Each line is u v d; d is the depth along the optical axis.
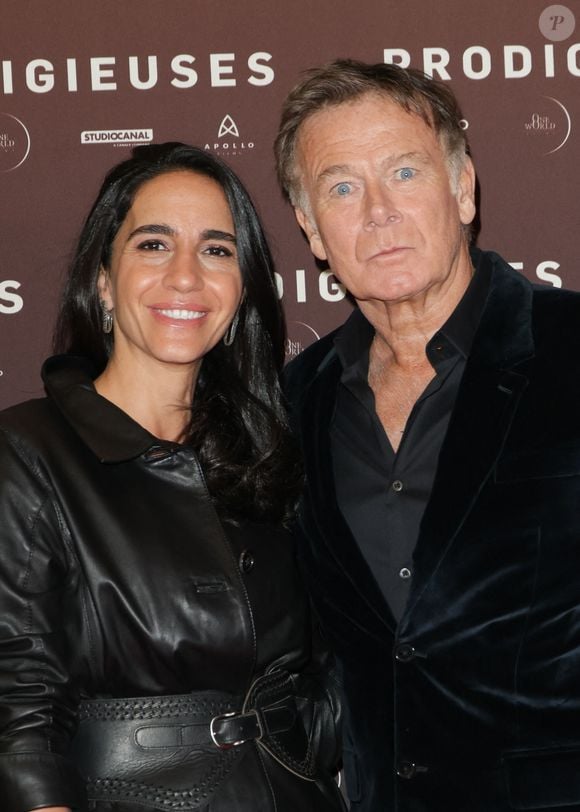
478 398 2.23
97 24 3.04
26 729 2.02
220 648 2.16
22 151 3.05
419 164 2.30
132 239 2.34
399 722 2.19
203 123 3.05
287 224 3.07
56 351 2.49
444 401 2.32
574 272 3.06
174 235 2.33
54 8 3.05
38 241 3.05
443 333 2.32
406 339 2.38
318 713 2.42
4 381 3.05
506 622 2.15
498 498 2.17
